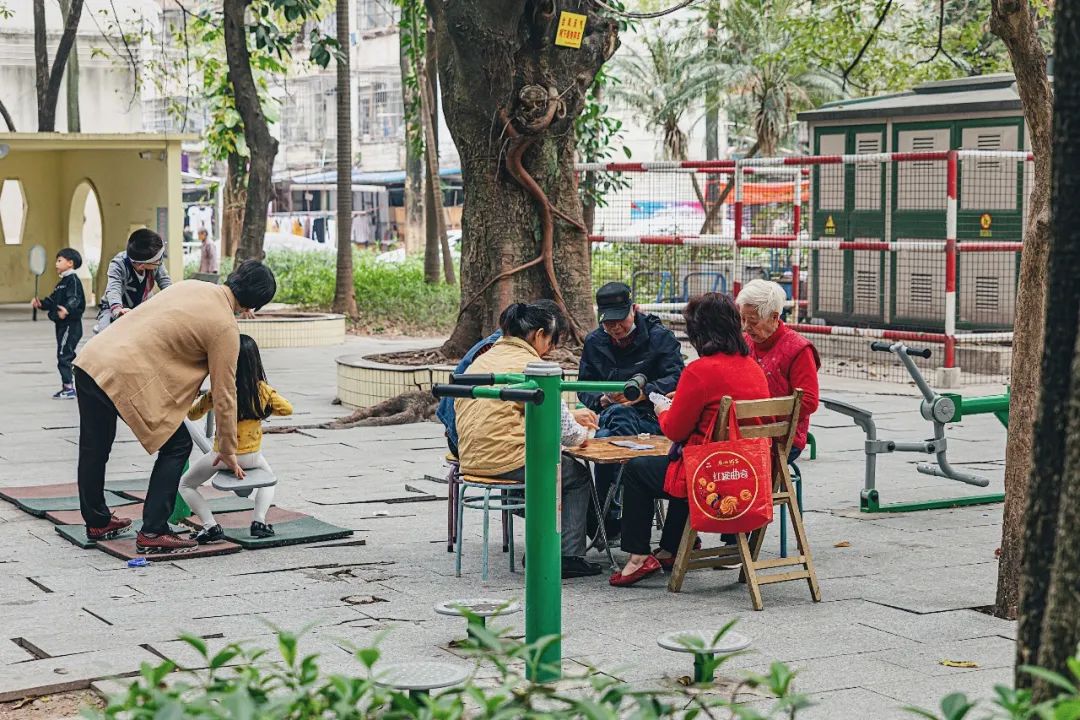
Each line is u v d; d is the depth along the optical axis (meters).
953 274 15.12
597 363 8.23
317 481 10.12
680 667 5.63
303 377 16.81
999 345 16.41
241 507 8.99
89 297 27.44
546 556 5.47
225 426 7.54
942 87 17.77
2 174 27.48
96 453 7.82
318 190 60.91
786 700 3.20
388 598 6.83
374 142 63.00
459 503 7.25
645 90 34.84
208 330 7.48
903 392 14.97
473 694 3.20
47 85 25.50
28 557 7.73
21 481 10.03
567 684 5.35
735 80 31.66
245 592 6.95
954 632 6.23
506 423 7.12
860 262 18.02
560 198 13.99
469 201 14.00
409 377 13.55
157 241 10.65
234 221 35.12
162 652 5.88
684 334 18.52
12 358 18.58
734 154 41.88
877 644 6.03
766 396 6.81
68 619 6.44
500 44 13.11
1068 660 2.92
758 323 7.64
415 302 24.75
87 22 29.77
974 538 8.30
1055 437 3.69
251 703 3.03
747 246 16.55
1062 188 3.72
